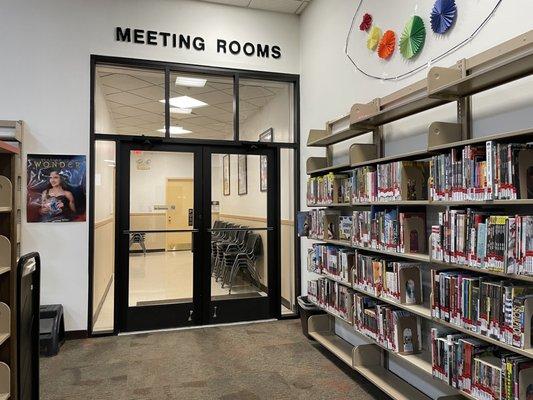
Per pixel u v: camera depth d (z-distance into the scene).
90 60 4.15
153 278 4.39
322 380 3.06
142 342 3.93
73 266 4.05
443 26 2.55
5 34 3.92
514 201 1.73
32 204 3.96
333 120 3.73
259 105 4.85
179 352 3.65
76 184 4.07
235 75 4.64
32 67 3.98
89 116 4.13
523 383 1.74
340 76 3.88
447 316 2.13
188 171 4.54
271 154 4.87
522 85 2.03
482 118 2.26
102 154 4.70
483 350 1.99
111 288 5.16
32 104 3.97
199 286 4.52
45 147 4.00
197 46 4.50
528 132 1.69
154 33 4.36
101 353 3.63
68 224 4.05
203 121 4.70
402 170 2.54
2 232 2.24
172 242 4.46
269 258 4.80
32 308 2.17
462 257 2.01
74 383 3.00
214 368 3.28
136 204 4.35
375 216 2.84
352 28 3.66
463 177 2.03
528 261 1.66
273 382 3.02
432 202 2.26
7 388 2.09
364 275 2.96
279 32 4.84
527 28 2.00
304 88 4.77
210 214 4.60
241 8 4.70
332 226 3.63
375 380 2.85
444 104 2.55
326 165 4.04
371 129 3.25
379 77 3.25
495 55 1.93
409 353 2.60
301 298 4.26
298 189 4.88
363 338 3.38
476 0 2.32
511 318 1.75
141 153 4.38
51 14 4.05
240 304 4.65
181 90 4.72
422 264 2.67
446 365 2.14
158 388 2.92
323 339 3.70
